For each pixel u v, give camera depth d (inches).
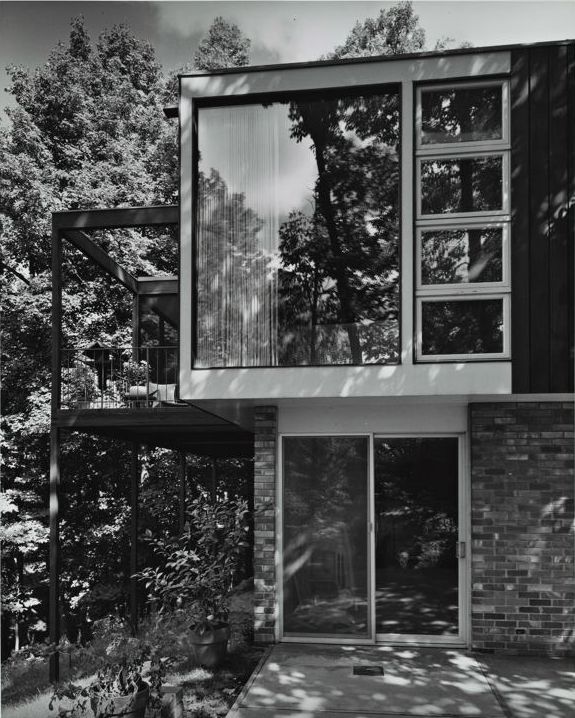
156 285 518.0
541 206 231.6
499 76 235.0
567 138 231.9
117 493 725.3
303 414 275.1
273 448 273.3
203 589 267.7
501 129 235.9
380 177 242.1
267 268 246.5
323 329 241.6
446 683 220.5
